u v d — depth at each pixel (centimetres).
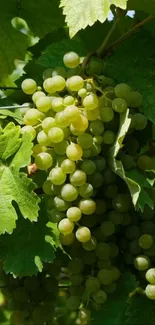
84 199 52
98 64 55
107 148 53
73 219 51
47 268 58
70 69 55
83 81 52
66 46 60
